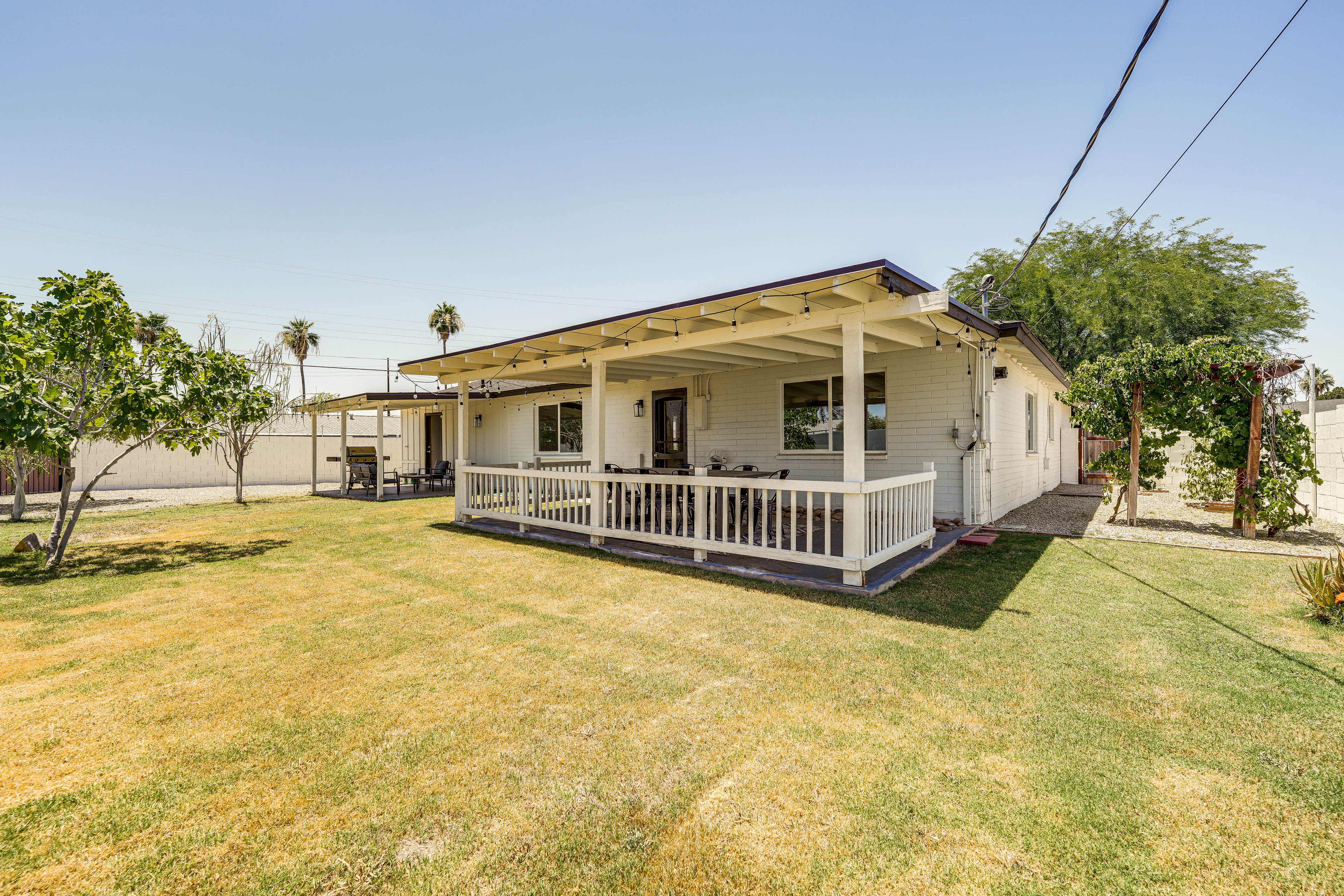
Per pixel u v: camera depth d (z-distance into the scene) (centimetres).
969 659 363
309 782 239
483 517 987
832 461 977
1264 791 227
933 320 616
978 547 712
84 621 455
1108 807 218
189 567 651
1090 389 890
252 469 1992
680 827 209
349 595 528
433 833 207
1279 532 784
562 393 1518
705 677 341
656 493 943
